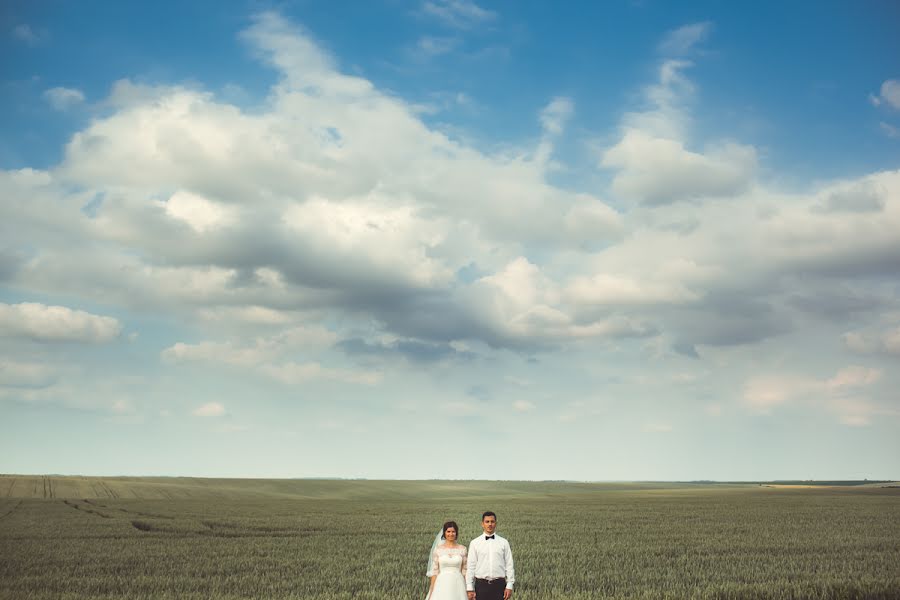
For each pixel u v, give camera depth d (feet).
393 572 77.15
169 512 209.15
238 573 77.25
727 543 108.58
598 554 92.79
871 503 253.03
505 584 43.09
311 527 148.77
